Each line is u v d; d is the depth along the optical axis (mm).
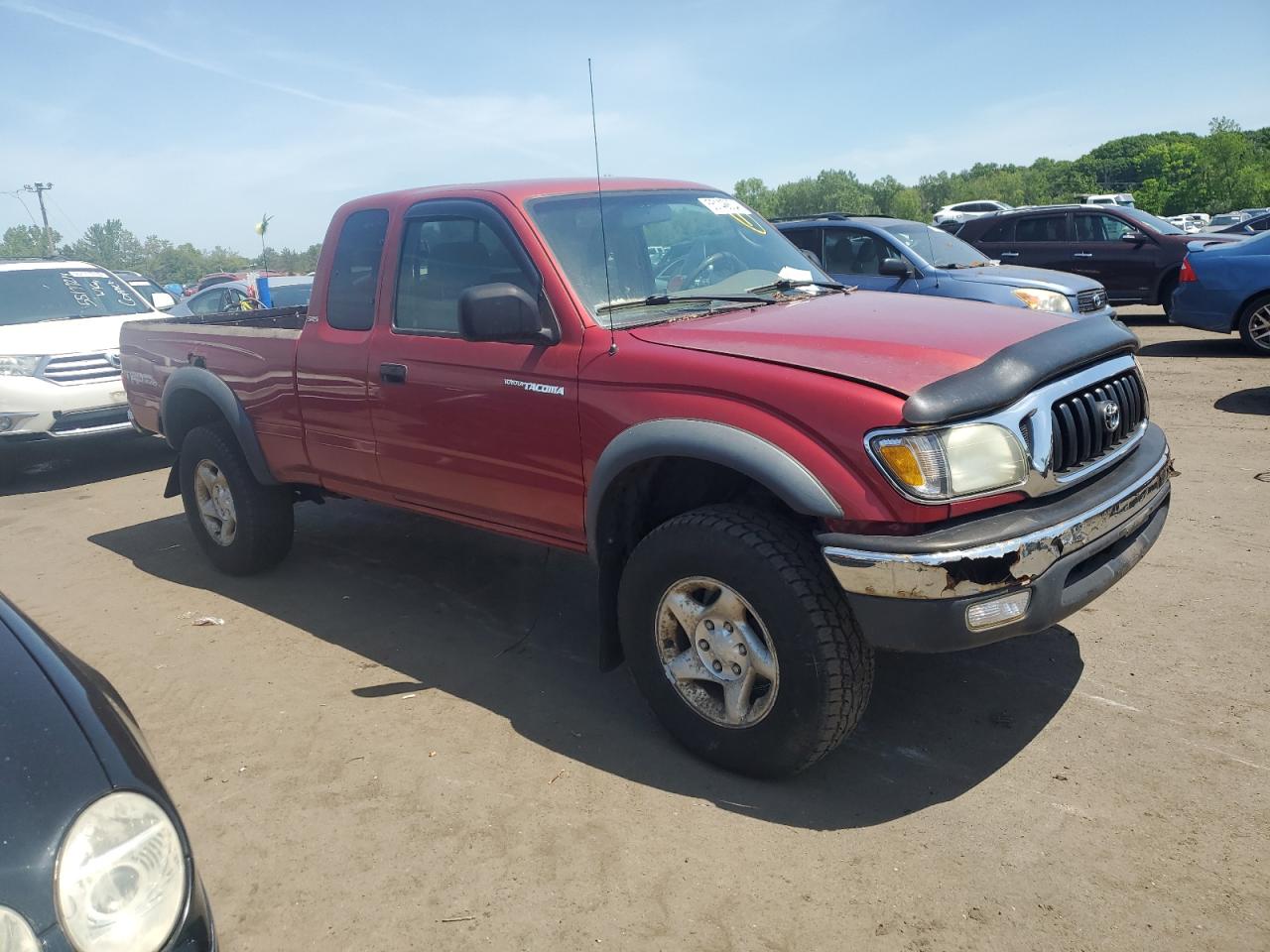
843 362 2910
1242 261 10234
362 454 4312
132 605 5102
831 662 2834
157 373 5562
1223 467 6191
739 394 2945
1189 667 3684
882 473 2688
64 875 1709
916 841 2812
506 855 2867
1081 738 3279
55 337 8031
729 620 3039
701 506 3479
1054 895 2559
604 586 3455
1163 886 2566
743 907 2588
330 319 4395
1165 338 12367
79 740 1930
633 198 4062
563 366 3412
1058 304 8859
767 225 4602
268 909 2709
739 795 3090
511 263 3660
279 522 5180
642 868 2770
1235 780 2988
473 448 3777
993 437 2777
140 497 7520
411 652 4316
